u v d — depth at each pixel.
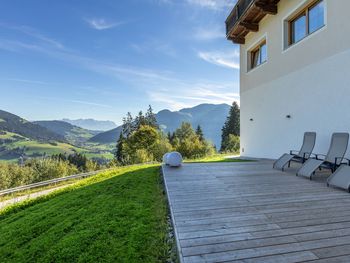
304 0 7.36
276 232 2.65
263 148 9.88
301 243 2.39
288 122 8.28
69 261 2.67
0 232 4.26
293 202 3.69
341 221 2.93
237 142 34.06
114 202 4.67
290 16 8.18
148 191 5.33
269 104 9.41
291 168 6.75
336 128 6.32
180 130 59.31
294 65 7.94
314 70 7.07
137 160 27.78
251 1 8.66
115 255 2.65
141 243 2.87
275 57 8.98
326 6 6.61
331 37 6.46
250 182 5.07
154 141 39.84
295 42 7.91
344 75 6.07
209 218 3.09
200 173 6.14
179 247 2.36
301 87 7.62
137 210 4.04
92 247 2.87
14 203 7.34
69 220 4.01
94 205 4.66
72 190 7.30
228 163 7.88
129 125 52.59
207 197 4.02
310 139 6.73
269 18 9.34
